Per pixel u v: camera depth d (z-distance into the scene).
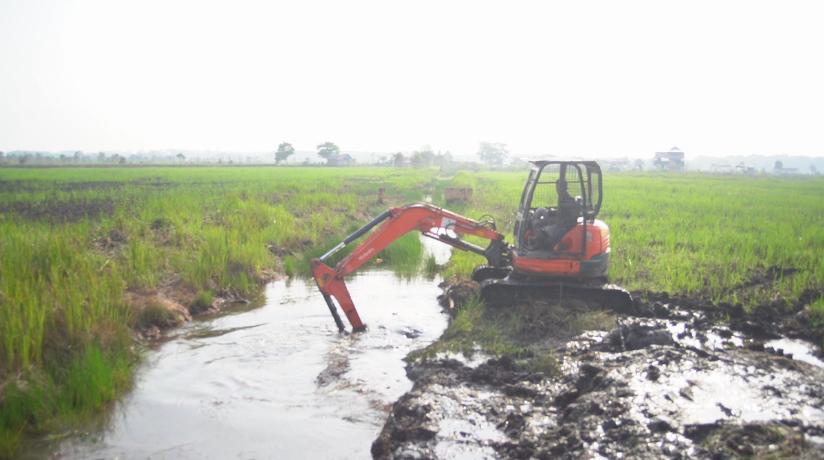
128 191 30.67
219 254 13.51
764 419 5.59
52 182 40.62
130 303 10.00
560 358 8.00
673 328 9.62
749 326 9.68
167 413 6.95
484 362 8.09
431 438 5.92
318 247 16.98
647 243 16.66
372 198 32.38
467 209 26.45
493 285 10.23
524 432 5.88
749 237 16.83
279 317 10.94
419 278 14.31
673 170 120.50
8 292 8.59
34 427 6.47
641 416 5.69
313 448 6.15
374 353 8.95
